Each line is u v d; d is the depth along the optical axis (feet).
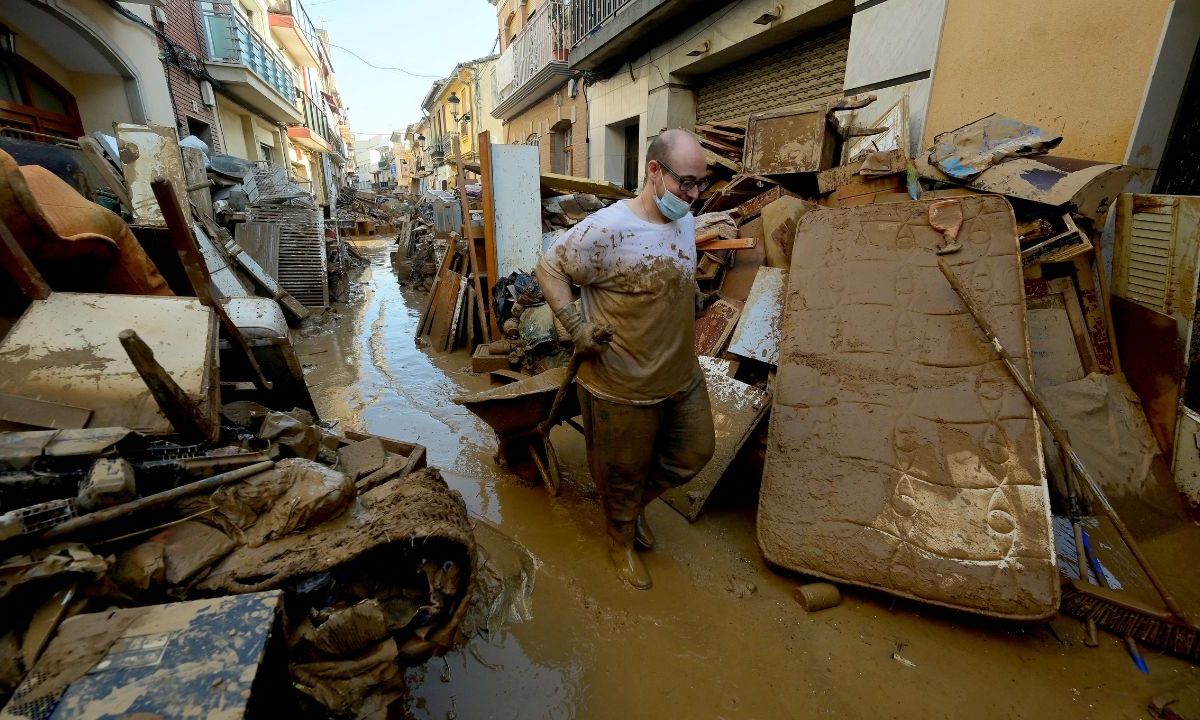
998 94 11.88
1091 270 8.95
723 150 17.43
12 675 3.21
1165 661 6.27
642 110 28.22
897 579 6.93
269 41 66.59
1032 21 11.05
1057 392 8.71
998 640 6.61
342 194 97.25
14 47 22.97
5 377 5.57
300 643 4.57
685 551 8.38
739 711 5.78
